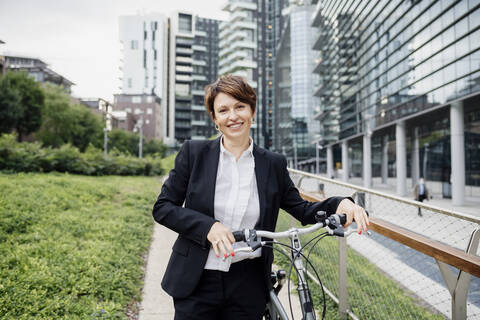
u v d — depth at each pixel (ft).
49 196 20.25
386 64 81.41
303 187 13.04
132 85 339.77
